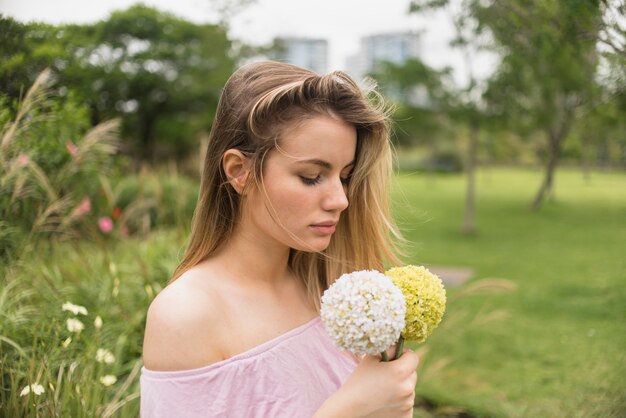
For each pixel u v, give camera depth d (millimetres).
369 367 943
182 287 976
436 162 43844
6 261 3076
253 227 1052
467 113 13195
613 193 15172
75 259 3768
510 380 4207
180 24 15023
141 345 3025
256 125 961
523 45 4004
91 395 2285
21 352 2244
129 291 3395
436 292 949
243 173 1007
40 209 3275
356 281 862
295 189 953
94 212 4547
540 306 6562
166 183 7863
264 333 1029
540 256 10328
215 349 956
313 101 959
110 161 4793
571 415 3123
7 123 3082
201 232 1082
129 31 13617
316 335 1127
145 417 928
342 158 973
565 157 25203
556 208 18781
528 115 13250
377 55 15984
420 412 3656
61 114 3725
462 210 18781
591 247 11055
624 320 3549
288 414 997
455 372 4309
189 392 908
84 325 2873
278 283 1130
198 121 17531
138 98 14883
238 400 954
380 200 1175
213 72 15945
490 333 5414
